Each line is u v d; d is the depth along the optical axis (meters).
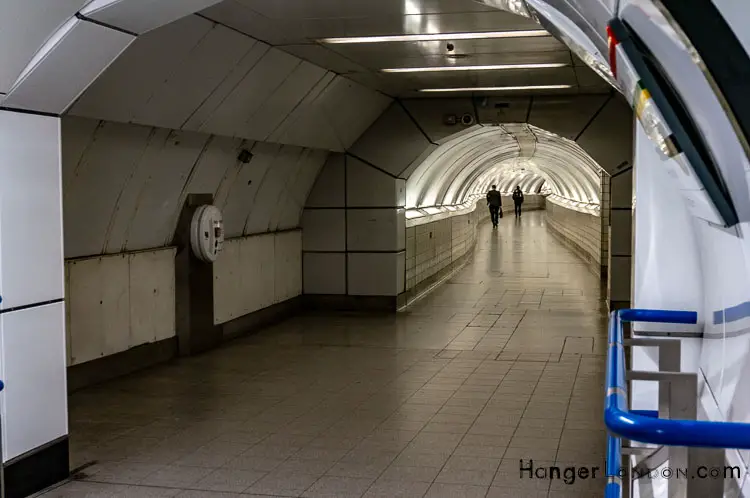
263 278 11.53
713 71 2.04
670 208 4.27
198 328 9.65
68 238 7.43
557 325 11.53
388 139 12.66
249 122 9.14
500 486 5.18
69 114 6.39
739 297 2.70
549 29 3.06
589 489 5.10
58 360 5.25
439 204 19.83
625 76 2.44
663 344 3.60
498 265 20.48
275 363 9.05
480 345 10.09
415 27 7.36
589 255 20.05
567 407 7.13
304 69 9.12
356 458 5.76
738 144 2.16
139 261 8.60
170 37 6.40
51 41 4.52
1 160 4.78
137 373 8.51
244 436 6.30
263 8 6.48
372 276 12.88
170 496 5.04
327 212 12.91
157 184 8.49
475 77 10.49
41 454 5.12
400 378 8.30
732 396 2.73
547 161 28.31
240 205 10.65
